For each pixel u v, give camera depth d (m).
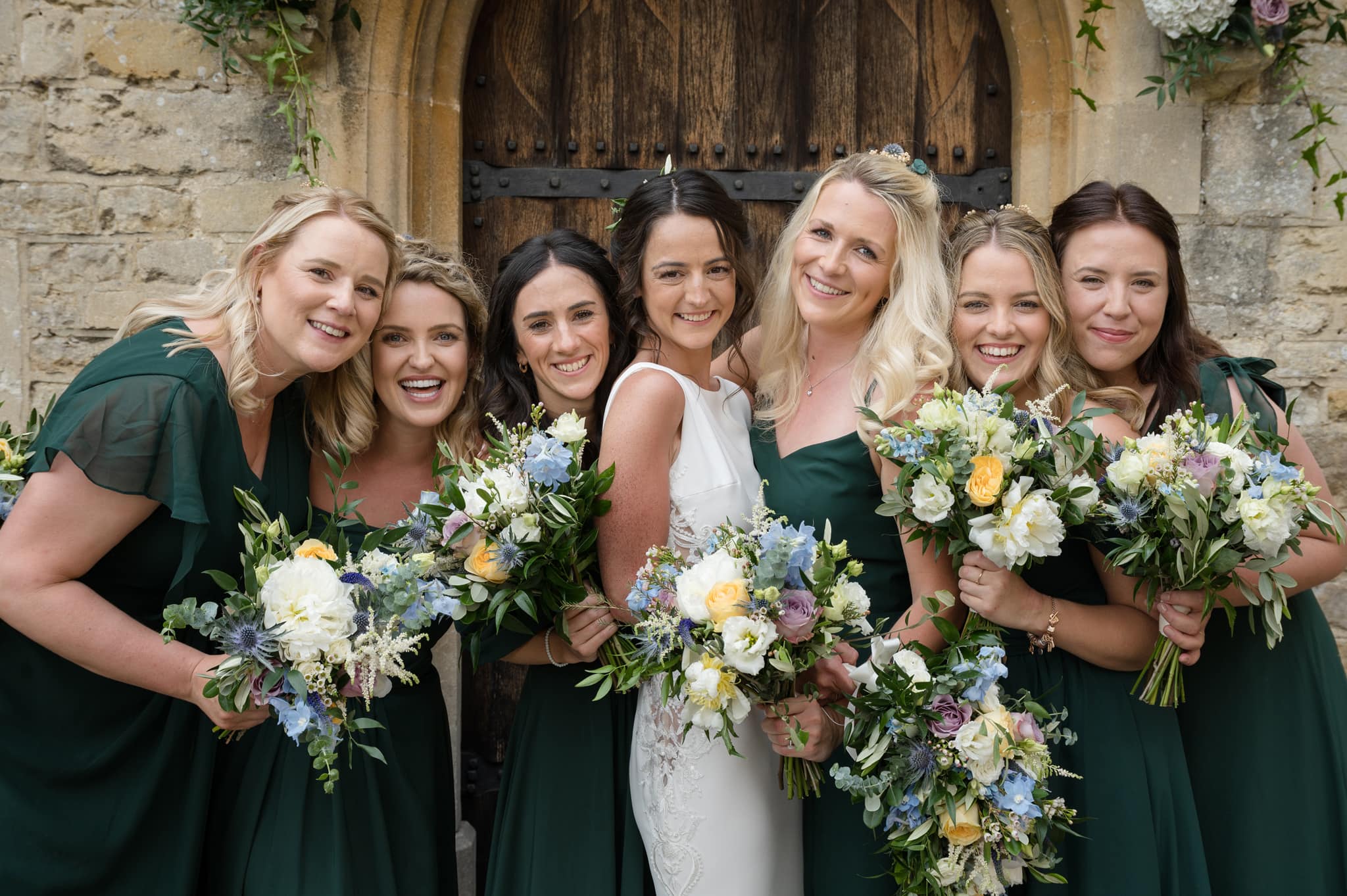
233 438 1.86
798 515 1.99
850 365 2.07
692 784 1.89
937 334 1.94
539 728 2.07
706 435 1.97
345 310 1.83
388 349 2.02
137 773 1.88
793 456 2.03
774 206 3.05
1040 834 1.77
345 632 1.70
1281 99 2.74
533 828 2.04
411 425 2.09
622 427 1.90
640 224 1.99
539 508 1.82
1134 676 1.97
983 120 3.04
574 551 1.87
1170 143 2.75
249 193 2.66
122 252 2.65
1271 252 2.76
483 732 3.04
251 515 1.85
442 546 1.93
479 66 2.98
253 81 2.65
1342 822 1.96
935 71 3.03
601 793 2.03
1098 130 2.78
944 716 1.73
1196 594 1.81
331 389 2.04
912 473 1.75
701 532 1.92
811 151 3.04
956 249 2.03
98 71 2.62
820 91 3.03
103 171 2.64
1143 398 2.06
